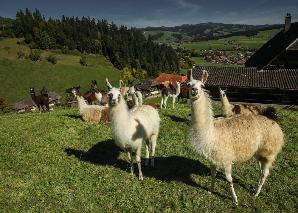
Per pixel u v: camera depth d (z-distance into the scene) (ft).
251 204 27.86
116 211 26.96
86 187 30.48
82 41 488.02
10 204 27.48
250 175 33.01
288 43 140.67
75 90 91.61
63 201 28.14
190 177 32.73
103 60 460.96
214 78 143.84
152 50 482.69
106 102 79.20
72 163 36.01
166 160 37.35
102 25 565.94
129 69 431.84
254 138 26.84
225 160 26.68
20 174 33.06
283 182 31.55
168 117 56.44
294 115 58.08
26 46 465.47
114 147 41.60
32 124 51.78
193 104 25.75
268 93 136.46
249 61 173.27
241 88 140.56
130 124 30.53
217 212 26.78
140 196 29.12
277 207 27.45
